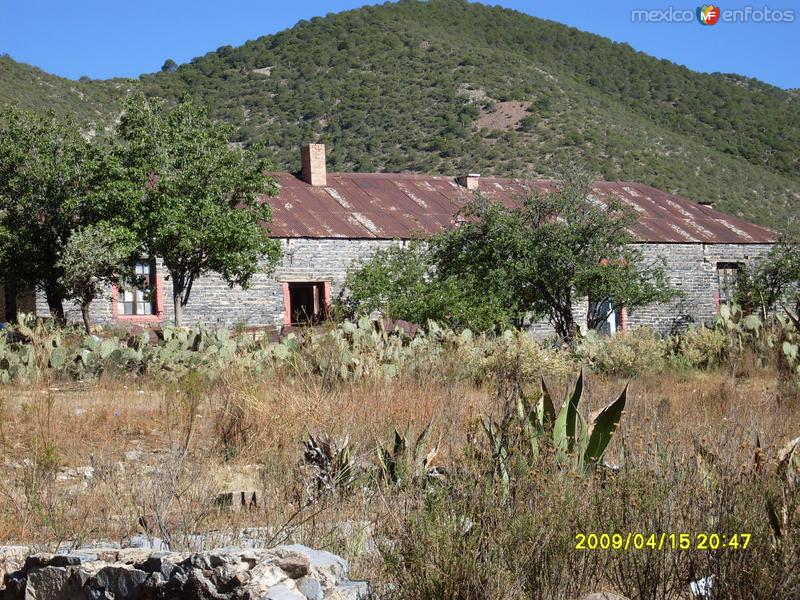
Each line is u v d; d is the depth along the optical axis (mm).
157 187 25781
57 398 13680
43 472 8203
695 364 21266
